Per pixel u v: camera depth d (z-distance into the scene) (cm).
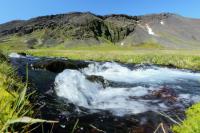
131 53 7075
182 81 2542
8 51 2602
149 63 5212
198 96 1683
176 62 4912
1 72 1195
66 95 1512
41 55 8238
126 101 1484
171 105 1400
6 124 238
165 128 1016
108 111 1262
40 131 884
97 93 1673
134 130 995
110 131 979
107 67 3475
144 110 1284
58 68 3036
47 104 1285
